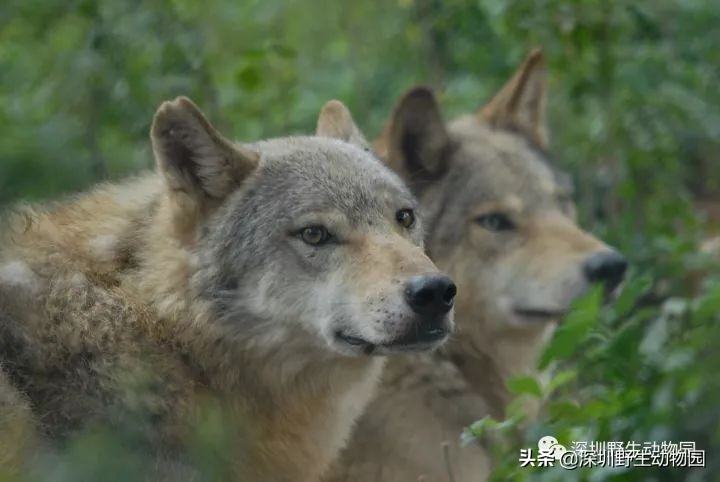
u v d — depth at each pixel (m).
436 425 12.75
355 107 19.05
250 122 17.84
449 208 13.32
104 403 9.89
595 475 9.84
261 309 10.45
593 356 11.55
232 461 10.27
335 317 10.29
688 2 18.03
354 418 11.14
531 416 12.98
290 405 10.65
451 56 18.41
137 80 16.33
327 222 10.48
